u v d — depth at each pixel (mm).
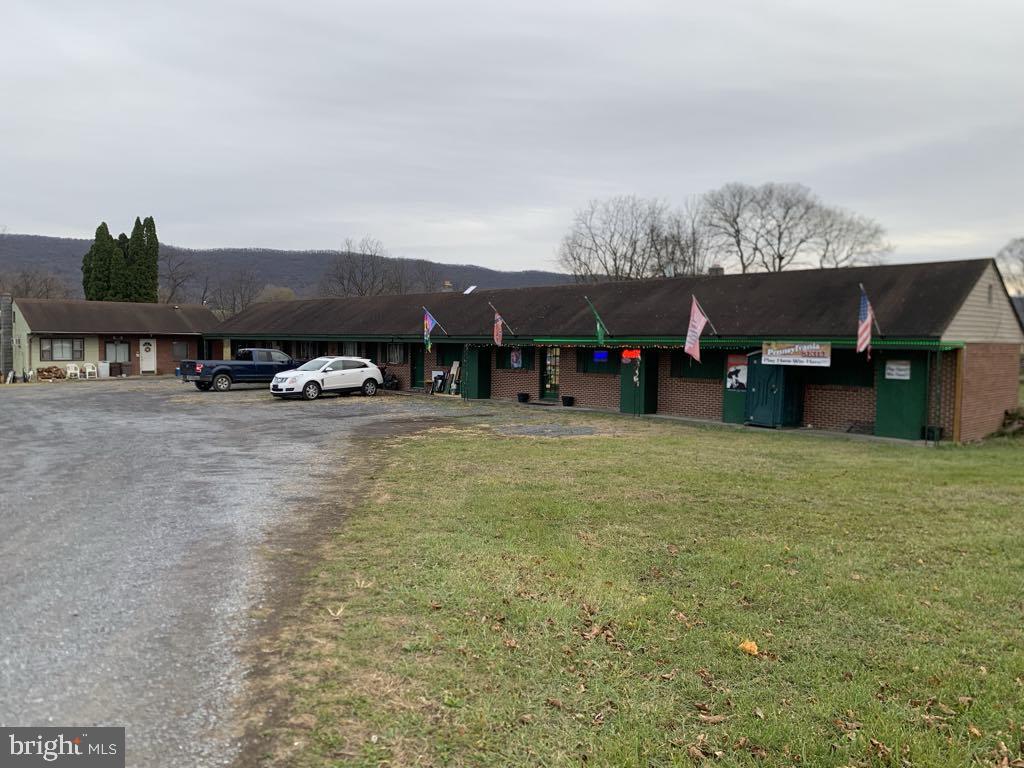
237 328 41719
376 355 33906
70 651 5027
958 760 3969
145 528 8469
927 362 17562
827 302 20344
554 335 25141
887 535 8320
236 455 14281
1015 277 70375
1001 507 9727
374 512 9266
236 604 5965
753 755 4027
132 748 3863
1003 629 5680
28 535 8117
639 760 3930
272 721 4168
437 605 5961
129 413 22812
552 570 6902
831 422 19625
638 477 11734
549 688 4664
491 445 15547
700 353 21797
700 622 5750
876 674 4930
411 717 4250
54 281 85312
